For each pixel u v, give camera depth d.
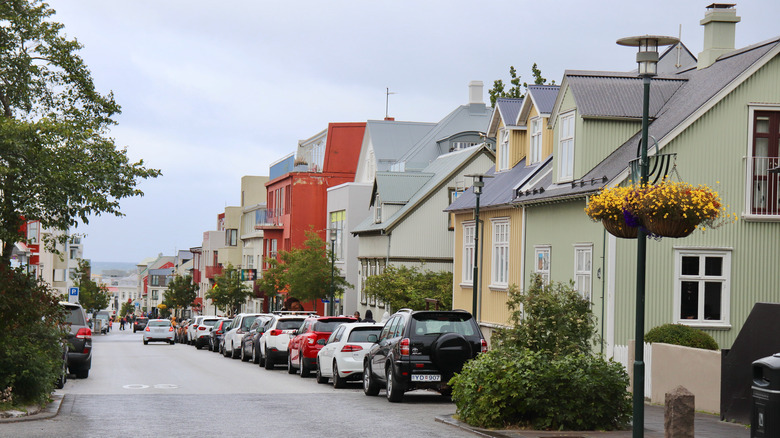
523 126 37.00
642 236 13.84
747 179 25.30
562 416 15.59
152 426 16.06
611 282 24.77
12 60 27.39
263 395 22.81
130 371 32.28
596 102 27.59
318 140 82.56
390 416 18.05
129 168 27.39
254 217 96.50
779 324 15.72
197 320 62.41
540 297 17.97
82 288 118.00
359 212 62.09
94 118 29.22
